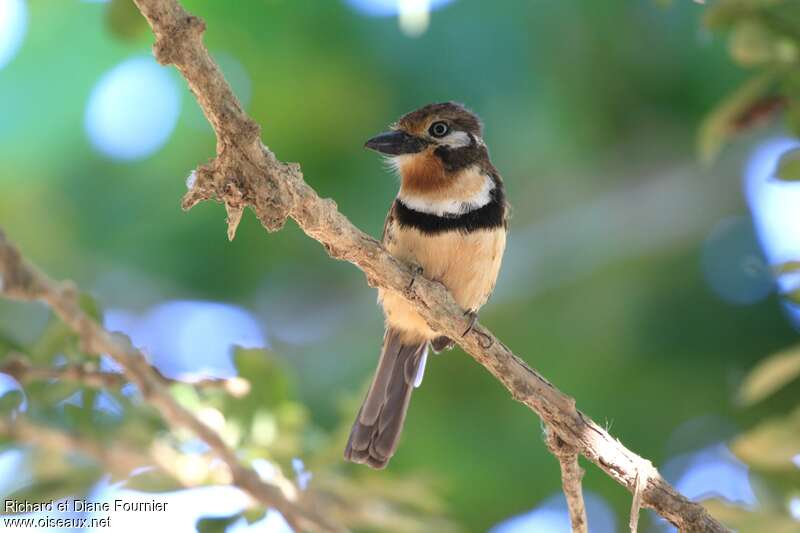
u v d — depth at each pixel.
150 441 8.07
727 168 13.53
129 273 13.00
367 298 13.51
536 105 12.32
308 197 6.44
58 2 12.57
